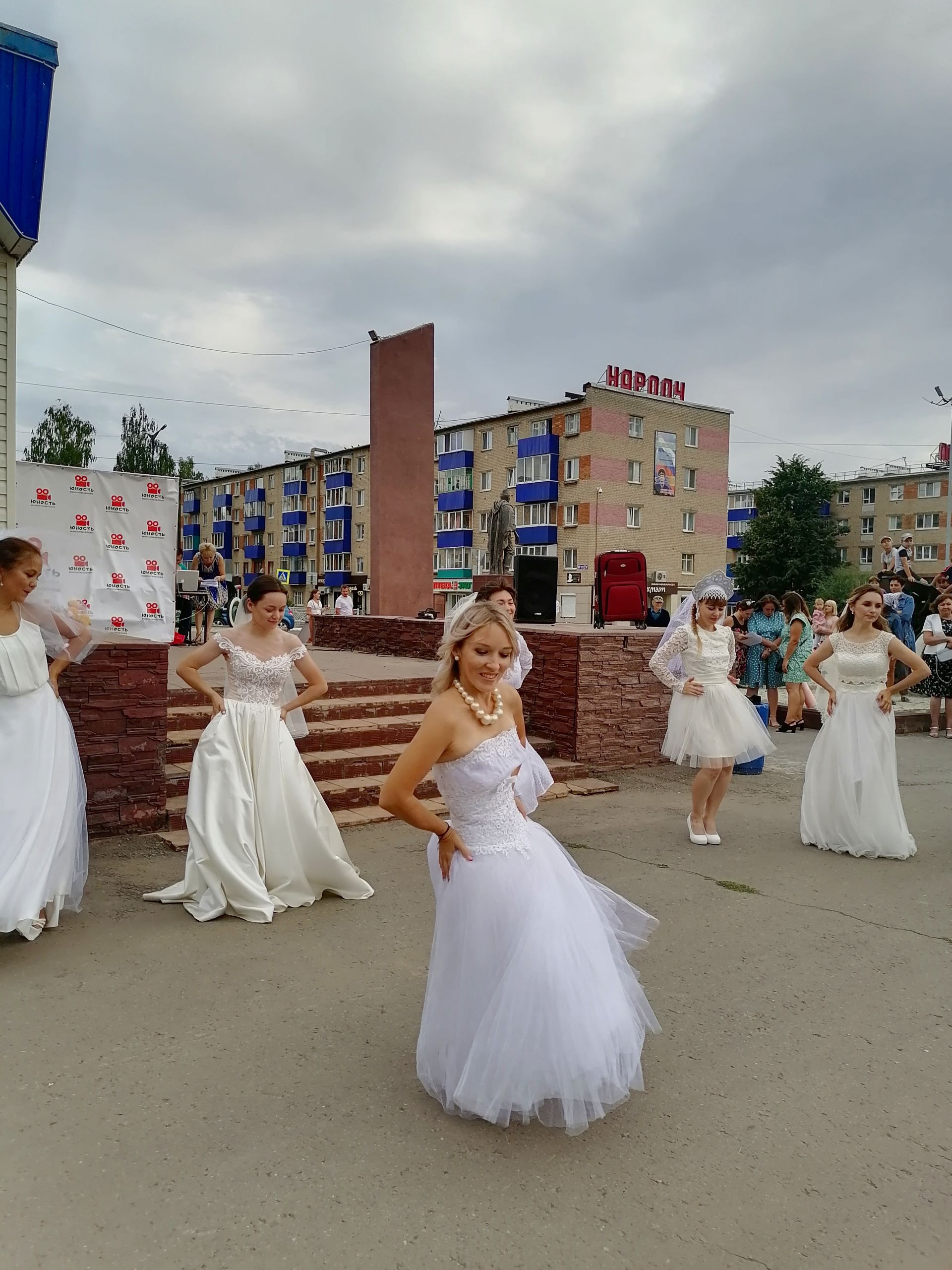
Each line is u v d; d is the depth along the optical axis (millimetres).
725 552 50625
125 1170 2557
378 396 15773
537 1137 2799
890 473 65000
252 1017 3555
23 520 11109
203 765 4824
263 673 4910
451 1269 2193
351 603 22781
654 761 9195
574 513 46250
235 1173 2562
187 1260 2205
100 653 5852
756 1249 2295
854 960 4316
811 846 6398
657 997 3867
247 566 78250
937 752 10594
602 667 8727
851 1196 2527
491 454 51125
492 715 2949
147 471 57844
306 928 4555
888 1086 3158
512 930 2812
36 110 7297
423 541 16219
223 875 4645
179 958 4125
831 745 6293
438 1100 2988
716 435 49750
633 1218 2406
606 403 45438
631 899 5152
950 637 11609
